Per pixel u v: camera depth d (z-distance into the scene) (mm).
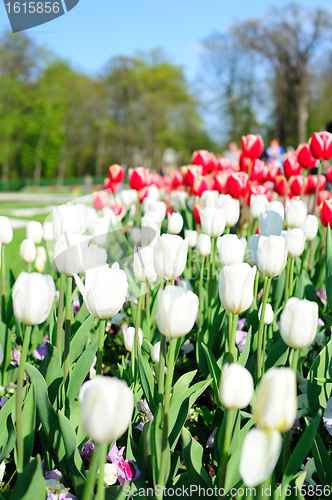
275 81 37156
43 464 1481
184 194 4270
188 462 1269
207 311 2105
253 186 3301
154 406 1476
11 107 43500
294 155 3412
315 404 1627
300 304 1044
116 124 51062
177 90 51344
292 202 2102
